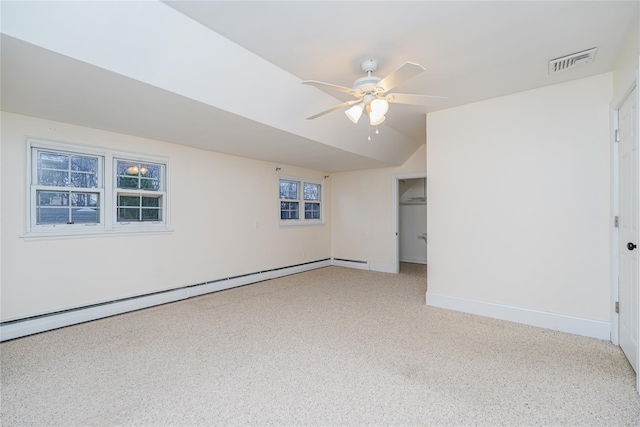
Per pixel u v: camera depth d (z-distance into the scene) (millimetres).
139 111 2764
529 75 2783
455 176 3557
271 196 5367
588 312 2820
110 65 2010
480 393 1947
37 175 2977
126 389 1995
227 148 4246
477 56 2463
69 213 3186
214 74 2434
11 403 1846
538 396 1913
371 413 1759
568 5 1857
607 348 2566
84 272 3227
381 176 6035
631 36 2141
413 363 2334
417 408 1803
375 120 2533
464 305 3518
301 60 2533
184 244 4102
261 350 2562
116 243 3469
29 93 2379
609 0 1809
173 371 2221
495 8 1887
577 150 2861
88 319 3234
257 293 4398
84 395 1929
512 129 3195
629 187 2311
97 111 2770
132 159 3613
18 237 2828
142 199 3762
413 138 4984
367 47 2340
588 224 2814
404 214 7719
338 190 6676
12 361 2365
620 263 2543
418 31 2131
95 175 3375
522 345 2637
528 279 3119
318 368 2264
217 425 1664
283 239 5605
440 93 3182
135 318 3344
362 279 5340
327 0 1821
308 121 3477
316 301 3994
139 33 1949
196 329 3029
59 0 1630
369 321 3246
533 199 3084
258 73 2619
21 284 2840
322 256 6527
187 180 4137
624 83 2283
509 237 3223
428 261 3785
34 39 1710
